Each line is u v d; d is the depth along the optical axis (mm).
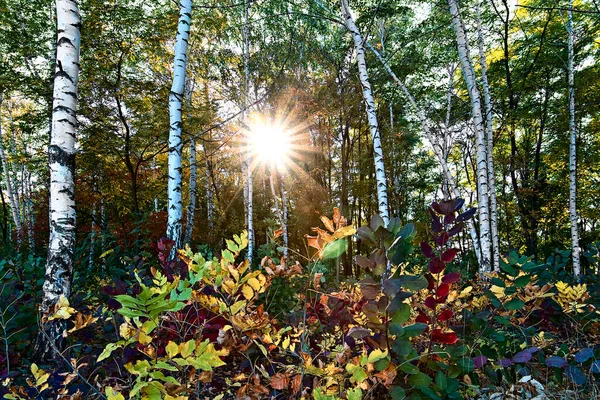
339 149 19688
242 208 20859
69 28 3547
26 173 20547
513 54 13102
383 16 11602
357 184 17281
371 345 1552
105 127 10102
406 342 1405
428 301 1722
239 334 1531
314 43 14539
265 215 19531
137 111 10469
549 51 12383
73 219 3395
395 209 18703
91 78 9219
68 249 3299
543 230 15883
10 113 15672
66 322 2797
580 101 11922
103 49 9203
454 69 14617
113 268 4336
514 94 13602
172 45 11547
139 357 1844
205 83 14555
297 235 16594
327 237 1387
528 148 16172
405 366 1454
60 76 3480
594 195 14258
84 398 1803
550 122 13898
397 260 1437
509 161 14898
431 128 17703
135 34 9203
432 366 1658
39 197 14656
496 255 9148
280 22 13734
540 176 15547
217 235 15625
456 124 17625
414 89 15969
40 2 9617
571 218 10602
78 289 3967
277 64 15070
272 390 1676
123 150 10938
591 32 11203
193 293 1434
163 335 1727
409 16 13328
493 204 10148
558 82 12414
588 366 1839
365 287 1456
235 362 2043
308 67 15859
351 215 17547
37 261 3979
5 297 2799
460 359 1686
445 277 1687
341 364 1555
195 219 16703
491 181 10305
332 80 15203
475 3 11070
